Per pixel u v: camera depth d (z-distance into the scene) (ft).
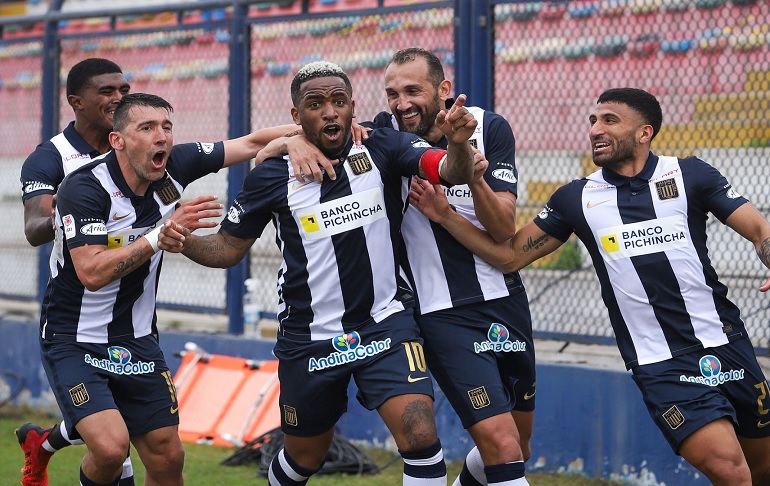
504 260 24.79
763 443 24.25
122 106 23.84
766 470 24.54
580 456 31.94
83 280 23.06
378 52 36.91
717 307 23.76
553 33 34.63
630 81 33.76
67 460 35.60
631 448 31.01
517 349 25.22
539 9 34.71
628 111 23.95
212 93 41.45
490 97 34.71
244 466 33.99
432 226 24.85
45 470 29.14
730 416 22.85
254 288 39.63
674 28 32.96
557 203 24.95
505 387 25.55
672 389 23.31
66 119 44.50
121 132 23.72
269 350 38.50
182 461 25.22
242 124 39.70
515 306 25.29
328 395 23.56
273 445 33.88
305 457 24.61
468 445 34.14
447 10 35.32
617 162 24.29
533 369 25.85
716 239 34.27
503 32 35.32
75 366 24.35
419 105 24.04
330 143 22.71
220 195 42.60
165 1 50.31
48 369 24.88
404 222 24.99
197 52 41.60
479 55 34.53
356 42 37.35
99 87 27.22
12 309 47.11
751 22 31.76
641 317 23.95
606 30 33.91
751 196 32.09
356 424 36.50
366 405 23.16
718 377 23.40
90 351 24.66
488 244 24.56
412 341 23.25
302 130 23.84
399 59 24.29
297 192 23.15
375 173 23.16
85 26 46.70
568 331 34.76
